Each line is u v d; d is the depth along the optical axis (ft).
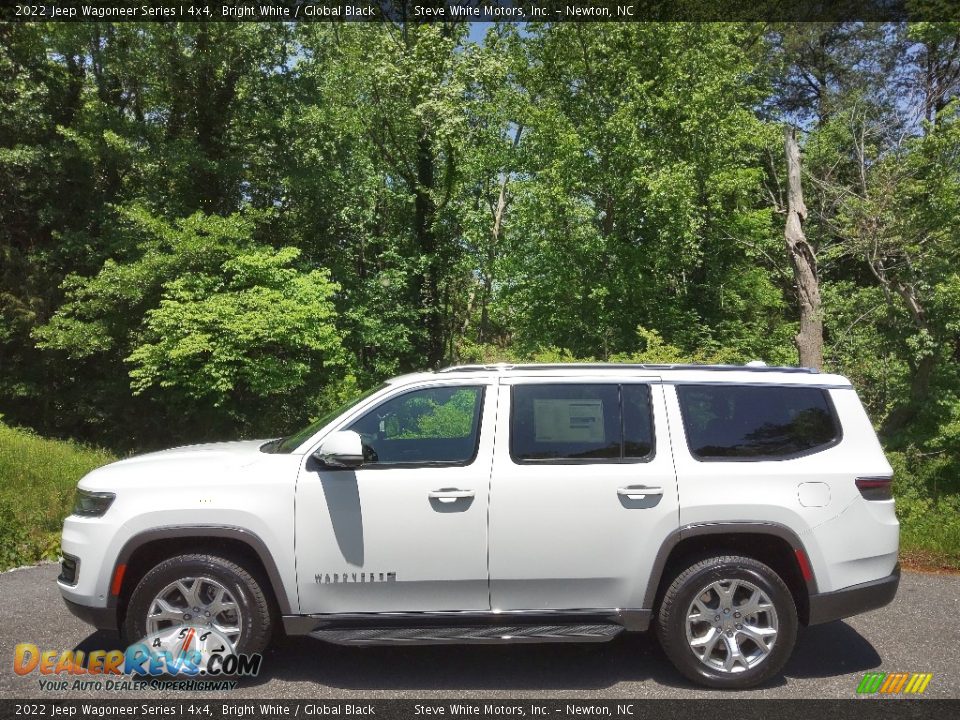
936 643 17.21
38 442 38.99
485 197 92.89
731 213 73.31
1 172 61.00
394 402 15.55
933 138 47.65
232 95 66.39
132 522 14.42
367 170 77.97
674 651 14.57
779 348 72.90
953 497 34.91
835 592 14.76
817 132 66.85
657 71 72.18
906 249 48.16
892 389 51.52
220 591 14.52
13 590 20.75
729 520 14.73
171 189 65.10
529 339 76.95
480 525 14.62
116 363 62.23
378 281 76.59
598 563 14.71
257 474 14.76
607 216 74.43
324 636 14.25
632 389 15.55
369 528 14.56
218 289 52.54
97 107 60.64
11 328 60.13
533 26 74.64
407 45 80.07
